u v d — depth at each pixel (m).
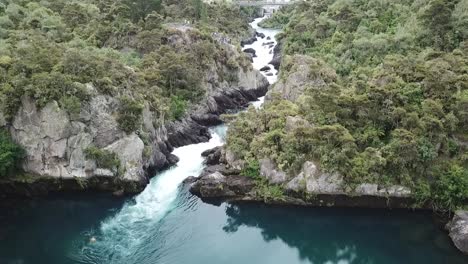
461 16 68.94
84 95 51.91
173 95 72.31
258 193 51.56
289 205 50.94
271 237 46.84
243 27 131.50
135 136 54.88
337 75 71.25
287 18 149.00
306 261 42.94
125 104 55.03
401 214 49.22
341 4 96.75
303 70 70.00
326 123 53.19
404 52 71.44
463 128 52.28
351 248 44.84
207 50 84.44
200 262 42.56
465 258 42.56
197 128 70.31
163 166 59.03
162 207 51.22
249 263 42.53
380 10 88.75
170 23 96.81
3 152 50.00
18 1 87.94
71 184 52.97
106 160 52.56
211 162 58.97
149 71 71.81
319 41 91.06
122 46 85.06
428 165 49.09
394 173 49.19
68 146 51.81
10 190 52.44
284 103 61.50
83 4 99.50
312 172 49.75
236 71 89.44
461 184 47.69
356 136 51.75
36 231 46.66
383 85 56.34
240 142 55.66
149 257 43.06
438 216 48.38
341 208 50.34
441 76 54.91
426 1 80.56
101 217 49.25
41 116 50.84
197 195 53.19
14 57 56.38
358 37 80.56
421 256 43.12
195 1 111.88
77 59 54.53
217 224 48.62
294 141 51.28
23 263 41.53
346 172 49.03
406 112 51.44
